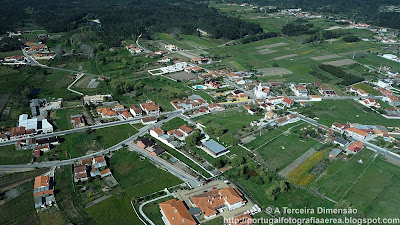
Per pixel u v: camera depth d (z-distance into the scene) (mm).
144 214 138875
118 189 154500
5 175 162500
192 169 169250
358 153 182750
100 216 137875
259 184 157750
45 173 164875
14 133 194375
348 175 163375
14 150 183250
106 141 195625
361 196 149000
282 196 150375
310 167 169625
